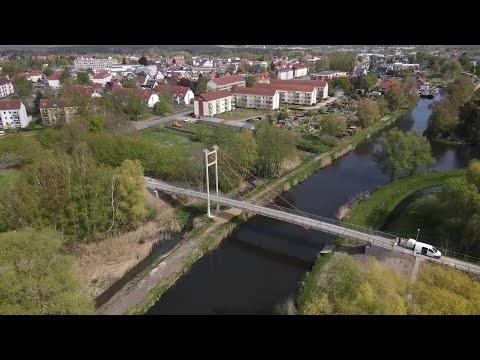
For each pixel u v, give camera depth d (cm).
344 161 9888
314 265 5300
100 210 5756
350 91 18562
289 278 5150
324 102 17000
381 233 5694
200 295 4794
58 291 3912
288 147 8462
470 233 5044
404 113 14812
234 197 7438
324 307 4009
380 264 4922
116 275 5153
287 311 4472
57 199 5478
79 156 6744
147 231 6206
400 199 7306
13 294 3653
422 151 8069
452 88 14362
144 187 6588
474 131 10956
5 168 8194
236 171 7994
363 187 8144
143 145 8056
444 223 5769
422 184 7869
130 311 4375
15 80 18188
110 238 5875
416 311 3809
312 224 5694
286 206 7188
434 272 4481
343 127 11431
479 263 4853
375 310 3709
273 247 5944
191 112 15500
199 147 8862
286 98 16800
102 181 5931
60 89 16950
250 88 16200
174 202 7212
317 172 9106
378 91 18775
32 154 7838
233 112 15212
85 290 4847
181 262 5334
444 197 5634
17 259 3928
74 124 9225
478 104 12500
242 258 5638
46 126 12488
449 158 10019
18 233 4200
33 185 5941
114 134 9994
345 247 5631
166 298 4734
